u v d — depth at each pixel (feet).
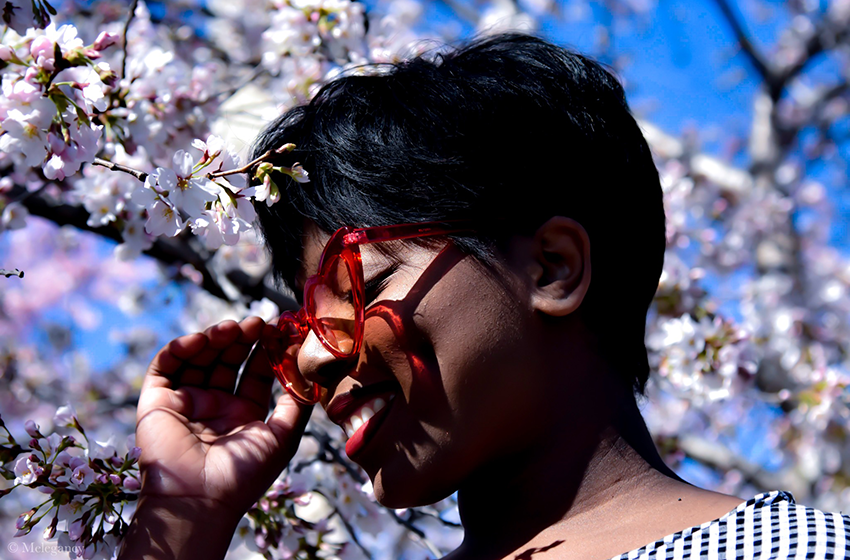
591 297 3.56
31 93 3.66
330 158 3.63
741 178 16.02
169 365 4.51
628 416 3.51
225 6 14.26
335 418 3.51
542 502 3.29
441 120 3.57
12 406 13.64
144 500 3.92
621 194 3.81
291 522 5.43
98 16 12.26
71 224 7.28
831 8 19.25
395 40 7.97
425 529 9.16
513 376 3.28
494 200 3.43
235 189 3.70
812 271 18.04
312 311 3.49
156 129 5.65
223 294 8.84
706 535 2.88
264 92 9.60
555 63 4.02
